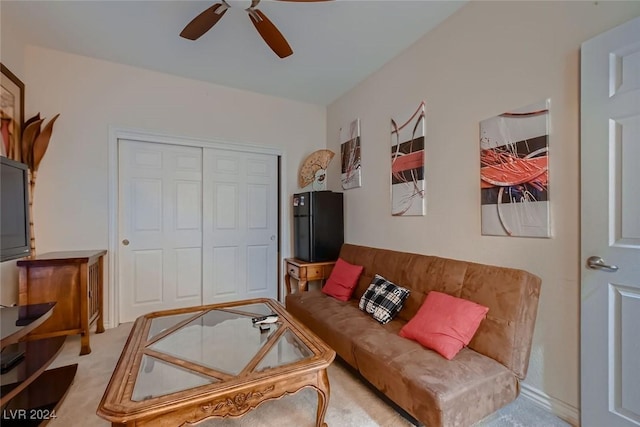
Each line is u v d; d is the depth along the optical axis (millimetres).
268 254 3672
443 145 2207
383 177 2850
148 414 1011
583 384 1423
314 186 3826
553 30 1564
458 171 2092
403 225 2598
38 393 1614
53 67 2600
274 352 1523
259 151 3547
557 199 1551
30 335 2113
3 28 2154
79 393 1745
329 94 3553
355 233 3271
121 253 2914
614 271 1312
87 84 2715
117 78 2826
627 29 1266
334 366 2088
